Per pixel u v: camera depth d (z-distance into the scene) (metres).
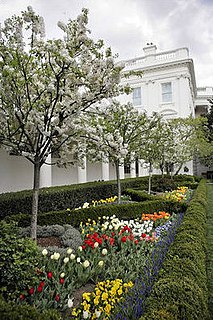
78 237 4.49
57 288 2.72
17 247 2.59
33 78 4.28
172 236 4.56
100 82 4.02
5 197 6.42
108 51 3.98
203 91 29.34
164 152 12.09
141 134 8.41
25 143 4.52
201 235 4.29
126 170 18.70
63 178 14.16
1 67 3.86
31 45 4.03
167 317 1.91
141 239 4.25
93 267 3.34
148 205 7.04
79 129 4.41
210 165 21.39
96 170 16.50
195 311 2.10
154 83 19.94
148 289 2.57
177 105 19.31
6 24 3.92
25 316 1.70
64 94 4.12
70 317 2.57
